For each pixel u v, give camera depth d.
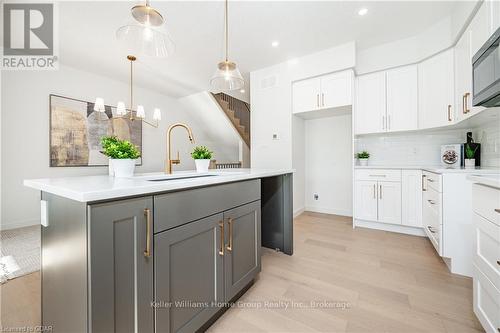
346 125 3.64
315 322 1.25
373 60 3.01
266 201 2.29
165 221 0.94
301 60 3.28
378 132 3.00
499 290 0.96
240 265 1.42
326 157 3.84
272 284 1.63
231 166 6.31
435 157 2.91
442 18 2.40
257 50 3.07
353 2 2.14
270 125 3.60
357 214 2.98
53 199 0.89
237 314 1.32
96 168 3.81
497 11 1.52
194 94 5.02
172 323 0.98
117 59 3.32
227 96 5.54
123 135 4.23
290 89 3.39
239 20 2.41
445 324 1.21
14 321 1.25
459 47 2.19
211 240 1.19
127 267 0.81
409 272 1.79
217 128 5.80
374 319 1.26
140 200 0.85
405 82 2.82
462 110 2.13
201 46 2.95
